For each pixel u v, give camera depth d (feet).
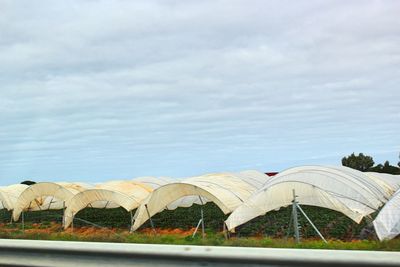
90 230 109.91
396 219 68.44
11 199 147.02
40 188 133.28
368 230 78.59
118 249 19.17
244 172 157.28
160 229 110.83
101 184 135.74
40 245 20.85
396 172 269.44
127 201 116.57
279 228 89.30
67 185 138.21
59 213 152.76
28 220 142.72
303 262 16.08
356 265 15.43
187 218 118.62
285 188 83.56
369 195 87.71
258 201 83.66
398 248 46.09
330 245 55.72
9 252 21.84
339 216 99.81
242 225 88.58
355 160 286.87
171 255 18.12
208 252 17.57
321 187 85.92
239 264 17.13
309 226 90.07
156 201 102.32
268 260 16.58
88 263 19.88
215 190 98.43
